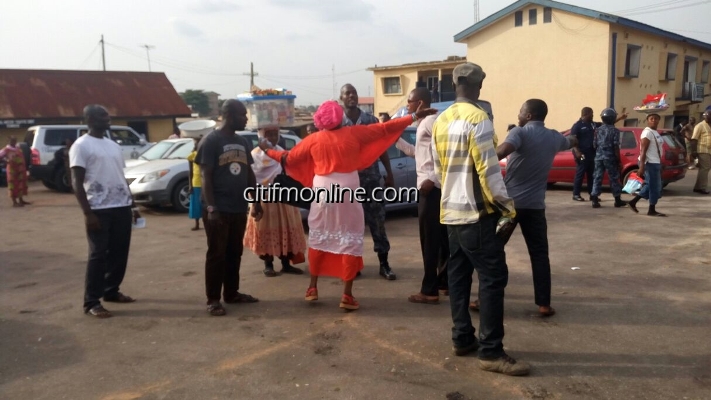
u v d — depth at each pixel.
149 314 4.83
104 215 4.77
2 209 11.71
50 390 3.49
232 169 4.81
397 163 8.90
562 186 13.57
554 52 21.39
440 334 4.28
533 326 4.39
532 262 4.56
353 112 5.70
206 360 3.89
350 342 4.16
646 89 22.80
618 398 3.27
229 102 4.81
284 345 4.13
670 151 11.58
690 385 3.41
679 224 8.23
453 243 3.76
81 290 5.58
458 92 3.77
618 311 4.69
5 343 4.23
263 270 6.21
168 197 10.42
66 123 22.66
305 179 4.94
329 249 4.77
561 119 21.55
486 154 3.44
